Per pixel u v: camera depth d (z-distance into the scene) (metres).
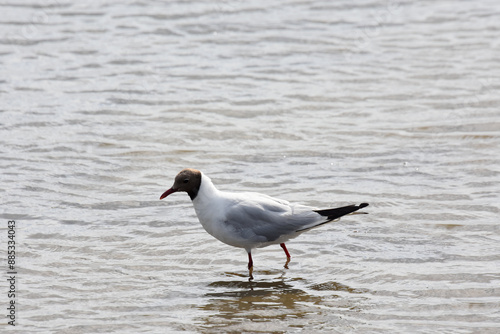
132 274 11.27
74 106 18.42
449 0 27.00
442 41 23.05
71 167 15.20
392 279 11.00
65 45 22.59
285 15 25.31
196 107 18.48
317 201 13.68
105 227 12.81
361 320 9.84
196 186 11.27
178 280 11.12
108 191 14.23
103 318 9.95
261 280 11.11
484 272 11.08
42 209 13.41
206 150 16.14
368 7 26.23
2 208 13.38
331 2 26.61
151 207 13.60
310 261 11.72
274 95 19.27
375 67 21.17
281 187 14.36
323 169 15.18
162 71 20.83
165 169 15.22
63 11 25.38
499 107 18.20
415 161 15.44
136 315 10.03
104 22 24.45
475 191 13.98
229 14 25.30
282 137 16.84
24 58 21.58
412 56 21.89
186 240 12.42
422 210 13.27
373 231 12.59
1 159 15.48
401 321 9.80
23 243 12.13
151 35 23.48
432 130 17.00
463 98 18.81
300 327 9.66
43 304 10.29
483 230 12.46
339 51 22.42
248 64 21.44
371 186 14.33
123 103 18.69
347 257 11.77
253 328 9.63
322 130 17.17
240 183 14.55
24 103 18.56
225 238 11.25
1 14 24.92
